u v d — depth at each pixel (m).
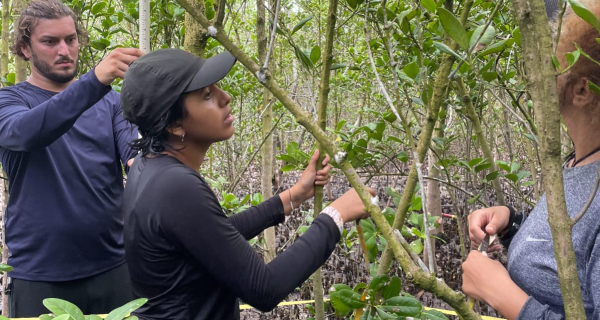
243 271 1.08
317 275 1.61
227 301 1.20
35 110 1.83
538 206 1.12
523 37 0.66
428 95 1.42
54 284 2.18
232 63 1.15
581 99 0.95
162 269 1.12
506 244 1.41
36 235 2.13
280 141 7.75
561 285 0.67
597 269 0.86
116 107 2.34
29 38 2.11
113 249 2.30
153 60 1.16
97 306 2.29
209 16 2.16
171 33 2.75
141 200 1.12
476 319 0.86
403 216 1.29
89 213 2.19
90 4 2.84
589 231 0.90
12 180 2.15
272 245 3.04
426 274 0.85
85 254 2.21
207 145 1.25
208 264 1.08
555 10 0.95
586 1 0.90
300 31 5.70
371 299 1.19
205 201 1.09
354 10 1.41
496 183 2.28
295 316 3.79
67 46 2.17
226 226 1.11
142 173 1.17
